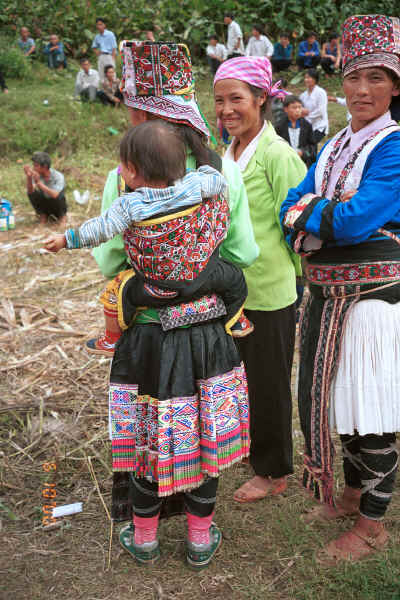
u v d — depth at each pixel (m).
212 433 2.21
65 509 2.89
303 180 2.59
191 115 2.18
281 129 7.11
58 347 4.61
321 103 9.12
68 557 2.61
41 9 17.59
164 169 2.01
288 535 2.66
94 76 13.55
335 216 2.20
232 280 2.23
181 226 2.04
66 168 10.50
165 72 2.10
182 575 2.49
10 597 2.38
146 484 2.39
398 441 3.26
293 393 3.97
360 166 2.29
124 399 2.26
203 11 17.39
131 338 2.24
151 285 2.12
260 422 2.87
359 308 2.35
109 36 14.88
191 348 2.20
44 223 8.05
